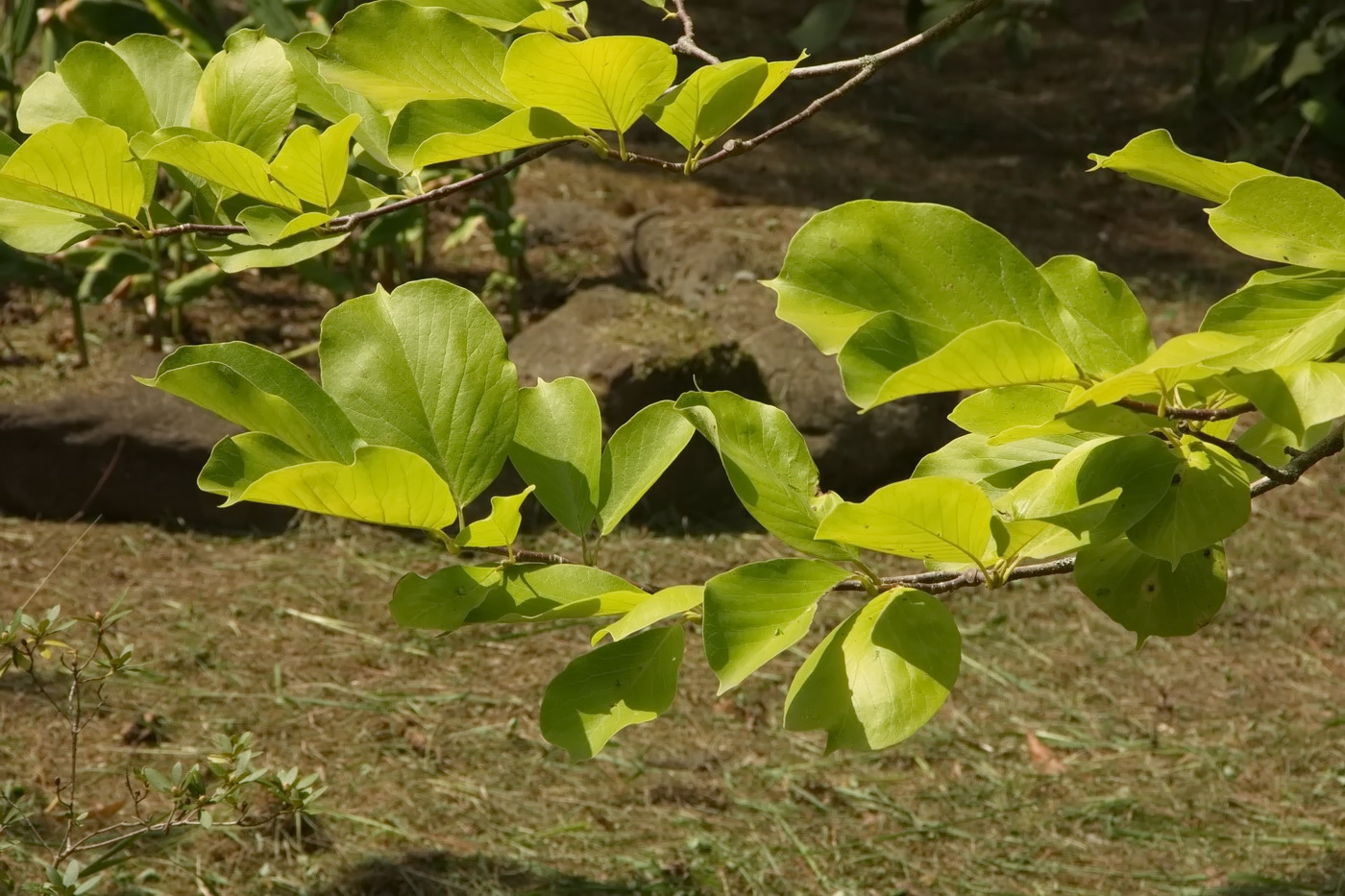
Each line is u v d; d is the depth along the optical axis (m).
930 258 1.31
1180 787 4.82
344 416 1.39
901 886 4.31
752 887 4.27
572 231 8.38
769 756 4.93
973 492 1.21
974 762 4.95
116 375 6.32
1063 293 1.39
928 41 1.90
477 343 1.45
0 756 4.55
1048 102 11.19
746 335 6.64
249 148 1.59
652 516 6.26
